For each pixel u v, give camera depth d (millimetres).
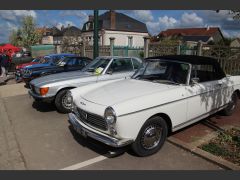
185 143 4492
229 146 4457
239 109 6812
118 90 4531
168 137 4793
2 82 12844
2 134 5254
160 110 4148
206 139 4762
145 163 3963
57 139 4918
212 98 5207
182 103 4504
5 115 6609
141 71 5492
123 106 3773
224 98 5637
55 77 6898
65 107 6586
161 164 3926
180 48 9992
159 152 4297
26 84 11281
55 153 4324
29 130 5449
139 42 42750
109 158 4133
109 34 38844
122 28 40344
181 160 4031
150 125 4113
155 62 5297
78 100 4543
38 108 7230
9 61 16703
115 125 3732
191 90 4645
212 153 4184
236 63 8172
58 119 6176
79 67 10398
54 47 21594
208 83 5129
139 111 3873
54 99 6469
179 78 4793
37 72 9977
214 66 5457
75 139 4902
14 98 8703
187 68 4797
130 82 5074
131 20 42625
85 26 41844
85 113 4227
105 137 3844
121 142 3729
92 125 4145
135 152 4062
